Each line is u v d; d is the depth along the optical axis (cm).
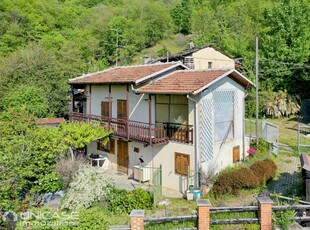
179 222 955
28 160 1257
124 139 1761
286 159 1934
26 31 4797
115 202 1284
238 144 1802
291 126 2731
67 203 1238
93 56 5381
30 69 3130
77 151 1953
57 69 3262
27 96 2747
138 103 1789
